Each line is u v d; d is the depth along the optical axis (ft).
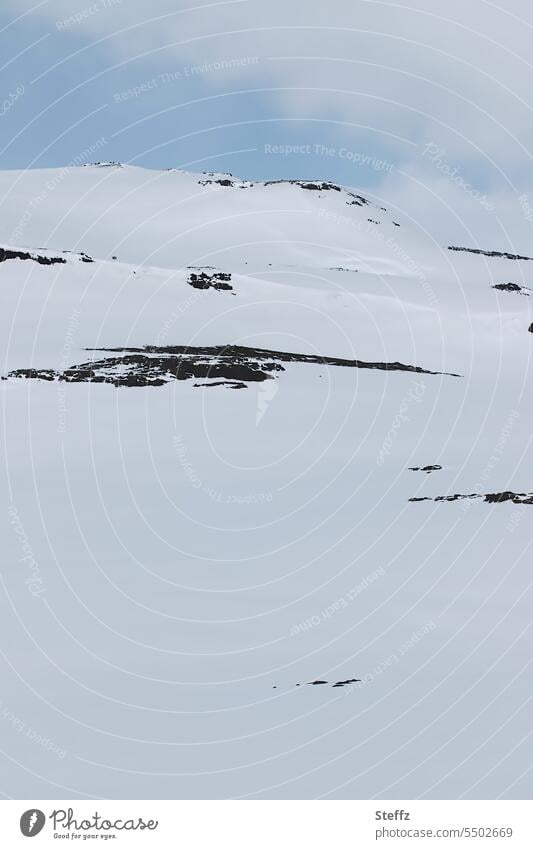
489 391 247.70
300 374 246.88
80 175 505.25
